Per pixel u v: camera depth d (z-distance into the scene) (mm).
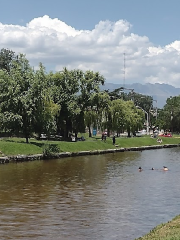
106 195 26562
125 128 87312
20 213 21078
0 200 24531
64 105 71438
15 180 32719
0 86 53906
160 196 26375
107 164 47125
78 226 18594
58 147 56344
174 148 86312
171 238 13930
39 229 18062
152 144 86062
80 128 75625
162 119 147500
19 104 53156
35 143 54281
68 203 23812
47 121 55719
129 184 31641
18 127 53875
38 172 38000
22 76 54375
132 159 54875
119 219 19969
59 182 32094
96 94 72875
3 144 48906
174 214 21156
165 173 39344
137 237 16859
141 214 21094
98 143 68438
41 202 24000
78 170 40375
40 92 54156
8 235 17156
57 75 71812
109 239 16609
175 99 167125
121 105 84000
